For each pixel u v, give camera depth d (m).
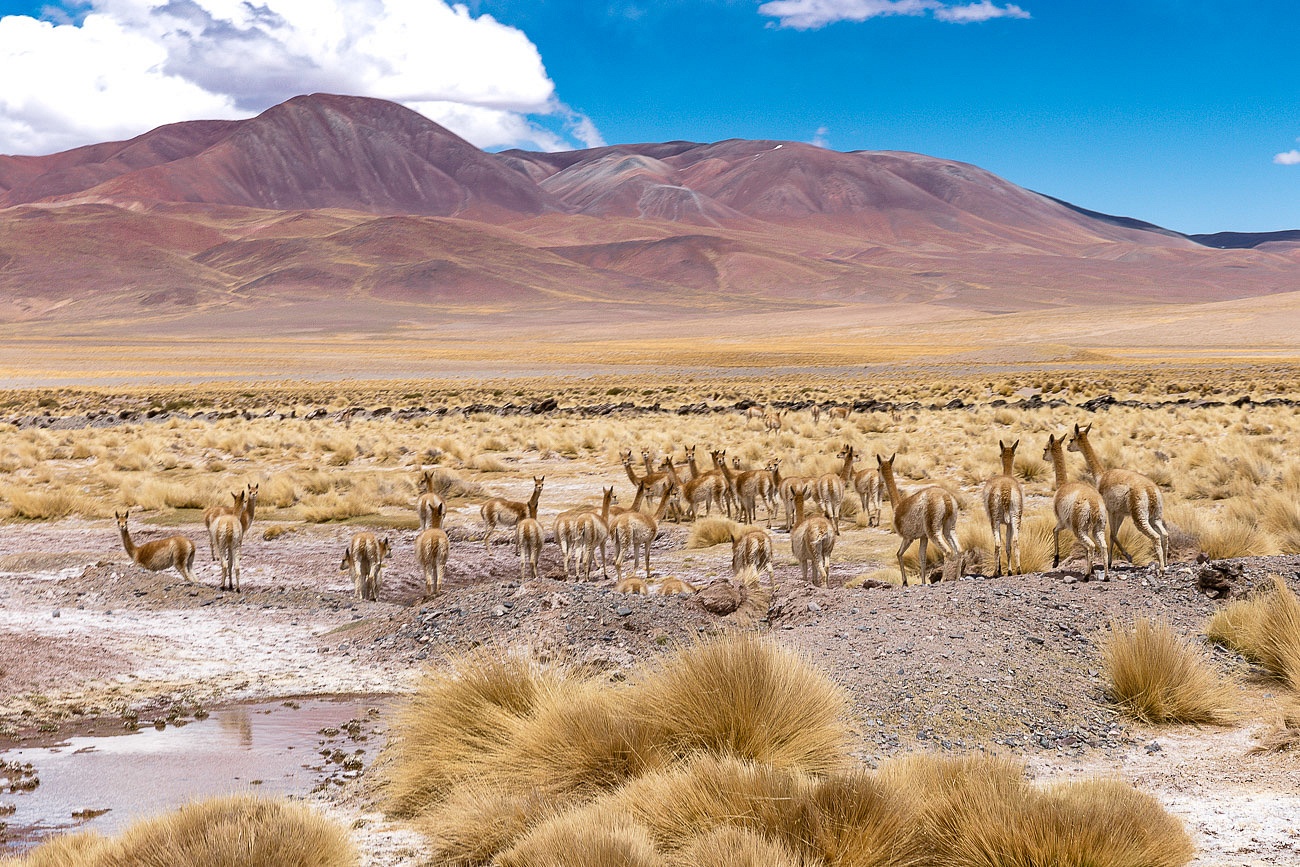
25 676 12.09
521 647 12.24
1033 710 9.44
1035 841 6.08
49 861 6.64
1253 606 11.22
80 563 20.38
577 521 18.11
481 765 8.02
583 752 7.80
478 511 27.77
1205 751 8.52
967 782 6.68
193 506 29.00
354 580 18.34
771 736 7.84
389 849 7.21
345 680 12.35
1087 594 12.92
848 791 6.49
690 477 28.48
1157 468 26.28
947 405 58.50
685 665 8.36
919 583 16.03
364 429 50.84
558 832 6.29
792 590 14.51
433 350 161.38
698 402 68.62
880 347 150.12
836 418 48.72
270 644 14.32
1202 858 6.14
